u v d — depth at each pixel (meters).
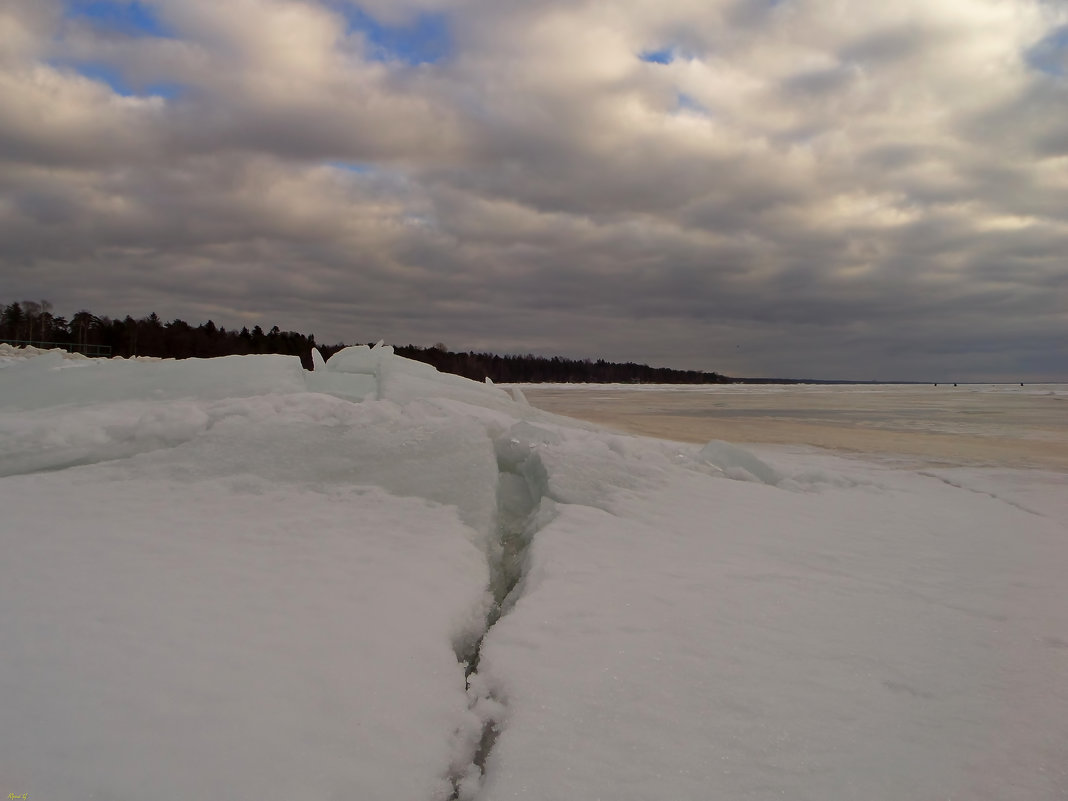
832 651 3.71
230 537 4.82
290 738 2.62
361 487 6.14
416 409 8.32
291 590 3.98
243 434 6.95
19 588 3.61
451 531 5.34
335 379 11.27
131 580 3.87
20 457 6.42
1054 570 5.55
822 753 2.77
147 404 8.62
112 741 2.44
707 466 8.59
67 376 10.13
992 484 10.58
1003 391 97.00
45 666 2.86
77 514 5.01
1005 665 3.64
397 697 3.03
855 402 49.72
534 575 4.65
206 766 2.39
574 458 7.30
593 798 2.46
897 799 2.51
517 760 2.67
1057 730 3.01
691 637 3.78
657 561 5.04
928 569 5.41
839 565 5.35
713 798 2.47
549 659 3.47
